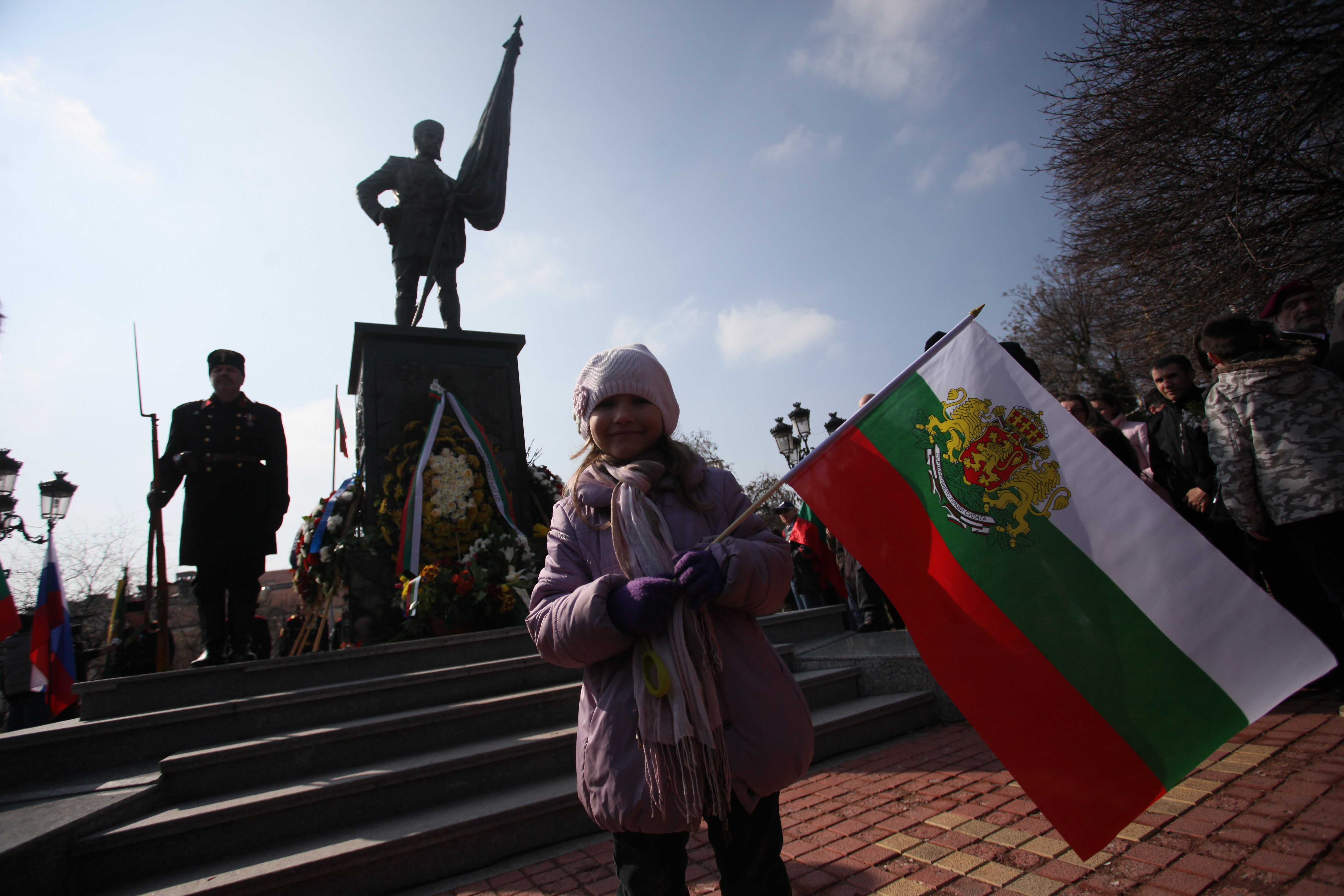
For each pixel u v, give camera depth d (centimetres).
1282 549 346
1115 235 1184
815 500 170
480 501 602
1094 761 141
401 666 412
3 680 698
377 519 590
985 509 164
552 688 369
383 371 638
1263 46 966
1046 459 162
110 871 243
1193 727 136
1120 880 193
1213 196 1062
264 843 265
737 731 132
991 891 198
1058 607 153
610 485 155
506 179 810
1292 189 1031
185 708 329
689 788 122
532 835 279
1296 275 1053
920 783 301
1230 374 309
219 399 475
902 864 223
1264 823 211
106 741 309
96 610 1873
